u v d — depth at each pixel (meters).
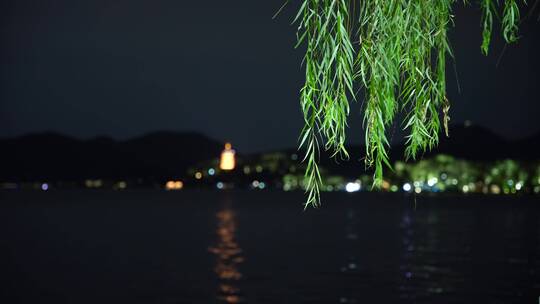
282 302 30.67
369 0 5.09
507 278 37.84
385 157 5.04
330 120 4.88
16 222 97.62
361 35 5.06
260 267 44.06
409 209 150.75
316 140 4.88
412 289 34.03
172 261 47.94
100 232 78.56
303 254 52.94
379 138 5.04
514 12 5.19
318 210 143.75
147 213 127.44
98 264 46.16
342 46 4.82
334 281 37.16
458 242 64.62
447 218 112.50
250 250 56.53
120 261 48.09
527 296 31.94
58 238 69.50
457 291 33.28
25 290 34.53
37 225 91.06
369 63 5.04
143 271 42.03
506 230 82.38
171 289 34.53
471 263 46.09
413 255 51.88
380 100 5.04
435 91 5.32
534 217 115.56
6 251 55.62
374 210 144.62
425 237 71.12
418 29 5.26
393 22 5.16
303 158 4.87
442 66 5.30
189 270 42.53
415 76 5.32
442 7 5.31
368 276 39.22
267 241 66.06
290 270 42.34
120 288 35.00
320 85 4.85
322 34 4.82
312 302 30.64
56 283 36.84
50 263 46.81
